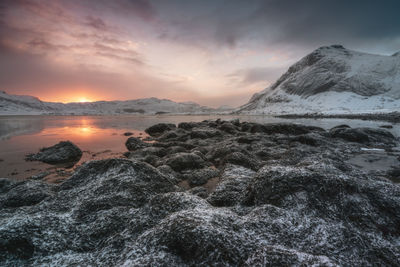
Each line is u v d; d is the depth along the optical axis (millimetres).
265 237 5234
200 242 4617
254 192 8016
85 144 28734
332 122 62844
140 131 46812
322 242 5211
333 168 9484
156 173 10766
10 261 4961
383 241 5375
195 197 7617
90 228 6469
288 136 28375
